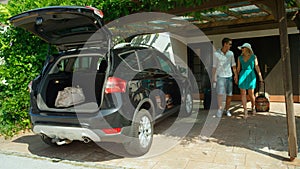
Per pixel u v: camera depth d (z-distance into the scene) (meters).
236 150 3.93
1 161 3.88
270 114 6.41
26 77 5.40
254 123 5.53
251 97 6.29
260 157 3.62
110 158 3.82
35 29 4.18
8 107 5.25
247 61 6.02
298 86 7.71
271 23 7.28
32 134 5.33
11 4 5.36
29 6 5.21
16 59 5.34
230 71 6.14
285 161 3.45
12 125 5.30
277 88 8.00
